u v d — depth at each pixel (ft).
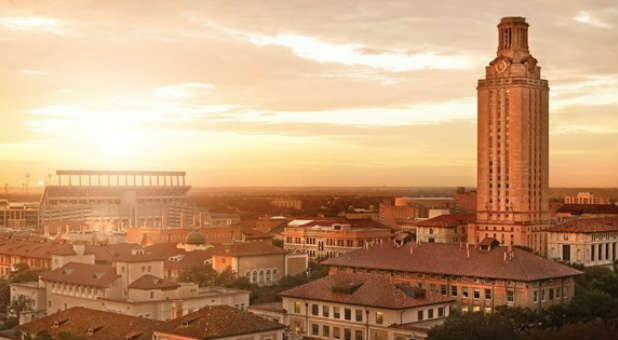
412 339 645.51
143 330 636.48
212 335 586.86
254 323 617.21
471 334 597.11
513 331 622.13
